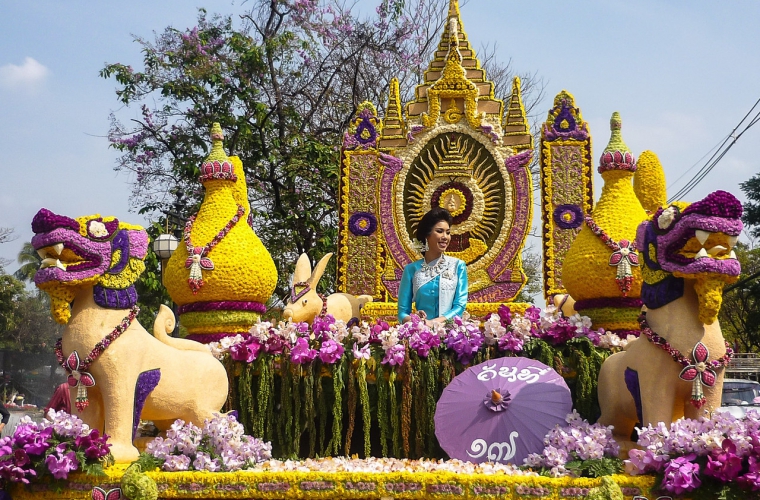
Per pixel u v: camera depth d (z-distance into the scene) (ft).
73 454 16.20
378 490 15.79
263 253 22.71
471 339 19.63
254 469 16.83
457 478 15.55
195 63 49.93
